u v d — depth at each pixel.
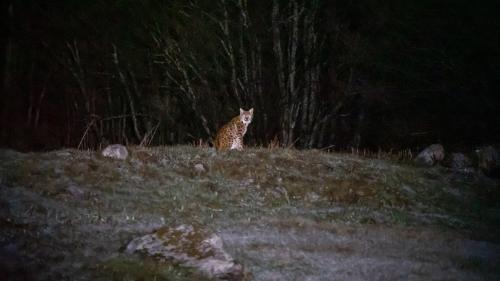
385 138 83.62
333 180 45.41
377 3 77.69
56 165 39.97
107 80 92.25
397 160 54.56
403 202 44.34
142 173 41.81
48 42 92.50
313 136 84.44
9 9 92.00
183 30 84.56
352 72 84.00
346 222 39.03
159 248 28.67
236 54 86.69
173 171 43.16
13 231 30.59
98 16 88.88
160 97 91.88
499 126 74.75
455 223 41.34
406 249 34.41
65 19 90.56
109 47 90.88
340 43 83.19
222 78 85.75
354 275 29.56
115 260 27.95
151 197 38.78
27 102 93.25
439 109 79.69
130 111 94.56
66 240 30.31
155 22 86.25
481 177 51.62
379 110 84.44
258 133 83.00
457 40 75.50
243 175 44.09
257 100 83.56
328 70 86.50
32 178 37.72
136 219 34.84
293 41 83.38
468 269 31.94
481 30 72.31
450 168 52.81
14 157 40.62
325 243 34.12
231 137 49.94
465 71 75.50
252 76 83.81
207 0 84.00
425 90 78.00
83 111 92.00
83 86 90.69
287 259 30.97
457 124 77.31
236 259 29.81
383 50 79.12
